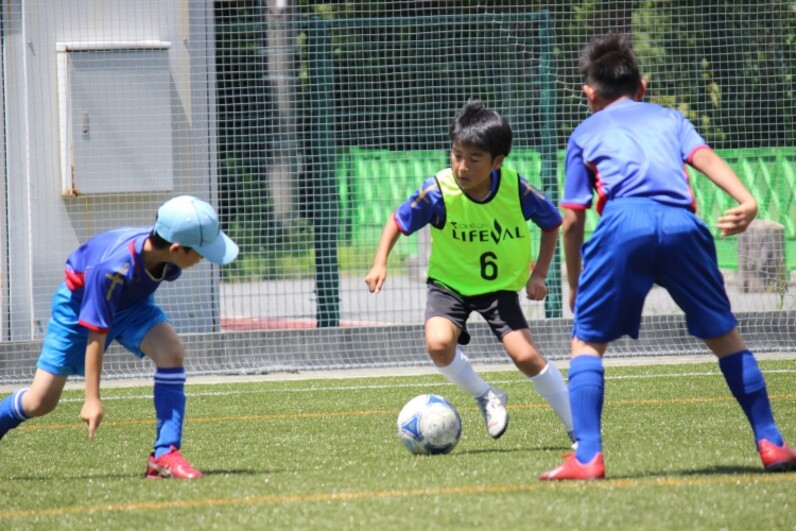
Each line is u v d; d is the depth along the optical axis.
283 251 40.75
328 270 38.41
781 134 47.00
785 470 16.08
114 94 36.56
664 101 48.50
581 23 47.16
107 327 17.05
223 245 17.28
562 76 43.88
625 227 15.34
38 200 36.28
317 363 36.47
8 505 15.91
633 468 17.12
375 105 41.44
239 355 36.12
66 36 36.41
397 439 22.33
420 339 36.97
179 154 37.09
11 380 34.97
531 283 20.72
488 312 20.41
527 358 19.94
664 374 32.59
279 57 39.91
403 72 41.56
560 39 47.06
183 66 37.00
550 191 38.88
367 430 23.98
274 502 15.10
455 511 14.02
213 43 37.16
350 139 42.22
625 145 15.92
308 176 39.53
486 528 13.06
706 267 15.57
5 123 36.03
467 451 20.34
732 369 16.03
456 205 20.45
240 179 41.16
